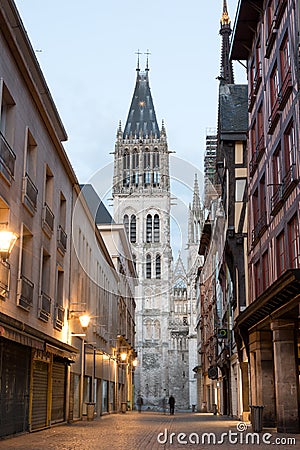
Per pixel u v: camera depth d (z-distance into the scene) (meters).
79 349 29.14
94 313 33.88
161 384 106.19
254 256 24.50
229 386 37.53
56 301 23.86
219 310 42.53
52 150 23.45
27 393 18.86
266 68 21.72
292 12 17.41
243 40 25.41
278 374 18.42
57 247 24.02
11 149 16.94
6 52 16.64
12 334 15.12
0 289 15.84
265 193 22.08
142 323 108.19
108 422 28.17
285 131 18.47
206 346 56.72
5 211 16.84
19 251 18.11
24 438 16.69
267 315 19.66
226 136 29.84
